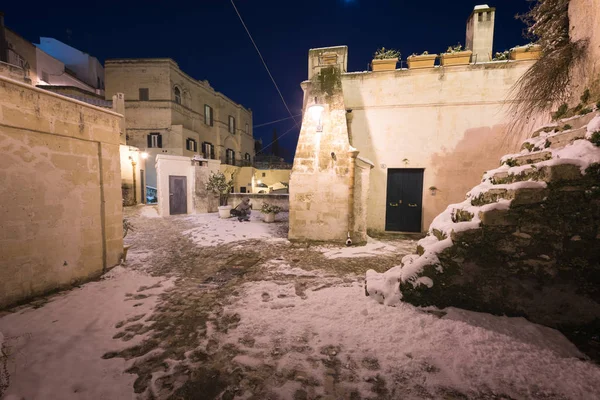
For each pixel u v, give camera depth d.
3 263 2.99
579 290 2.34
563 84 3.26
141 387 1.91
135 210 11.98
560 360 1.98
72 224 3.71
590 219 2.26
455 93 6.82
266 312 2.97
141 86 20.19
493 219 2.52
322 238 6.53
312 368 2.07
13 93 3.01
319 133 6.47
